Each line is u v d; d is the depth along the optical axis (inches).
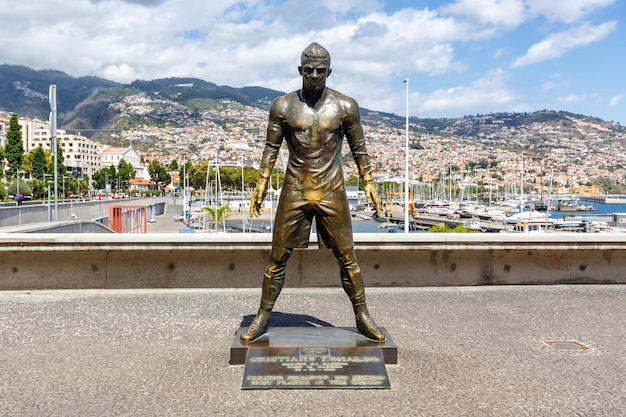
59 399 162.2
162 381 177.0
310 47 187.9
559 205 4852.4
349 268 202.5
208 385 173.9
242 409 155.9
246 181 4702.3
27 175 3289.9
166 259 323.6
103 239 315.3
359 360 184.2
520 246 335.3
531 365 194.2
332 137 193.8
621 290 326.6
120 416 150.8
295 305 285.6
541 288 331.3
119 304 286.0
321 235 203.6
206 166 4576.8
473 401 162.4
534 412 155.2
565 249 338.3
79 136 5797.2
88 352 206.2
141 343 217.8
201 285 325.7
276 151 199.6
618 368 192.1
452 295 311.3
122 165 5187.0
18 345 214.8
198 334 230.7
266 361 183.0
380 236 333.4
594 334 234.5
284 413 153.4
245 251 324.8
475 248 332.5
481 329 240.8
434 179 7426.2
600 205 6058.1
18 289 316.8
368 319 204.2
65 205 1300.4
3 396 164.6
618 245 338.6
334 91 197.6
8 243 310.0
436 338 226.2
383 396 165.9
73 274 320.2
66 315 262.5
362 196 3786.9
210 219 3083.2
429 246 329.7
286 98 195.9
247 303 289.4
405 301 295.4
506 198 5698.8
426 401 162.2
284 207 197.3
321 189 194.4
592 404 161.0
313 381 173.2
